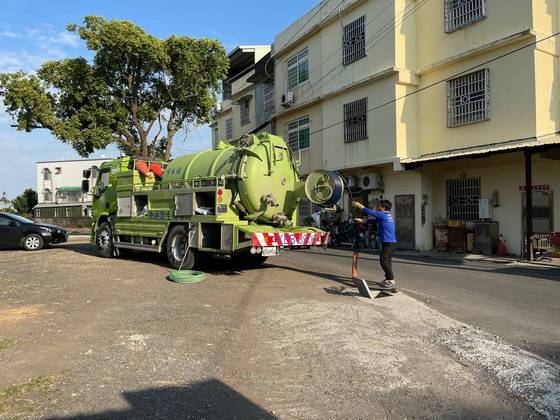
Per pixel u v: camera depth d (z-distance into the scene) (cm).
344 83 2014
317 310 691
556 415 367
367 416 369
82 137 2134
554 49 1422
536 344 540
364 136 1902
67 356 502
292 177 1108
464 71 1578
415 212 1731
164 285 909
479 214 1573
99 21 2070
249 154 1034
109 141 2208
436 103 1697
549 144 1191
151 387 423
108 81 2252
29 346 534
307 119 2352
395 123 1736
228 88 3634
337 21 2056
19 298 795
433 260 1397
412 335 572
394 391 414
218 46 2361
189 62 2280
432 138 1716
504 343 537
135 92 2317
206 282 943
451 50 1634
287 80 2511
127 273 1066
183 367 472
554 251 1330
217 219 1015
